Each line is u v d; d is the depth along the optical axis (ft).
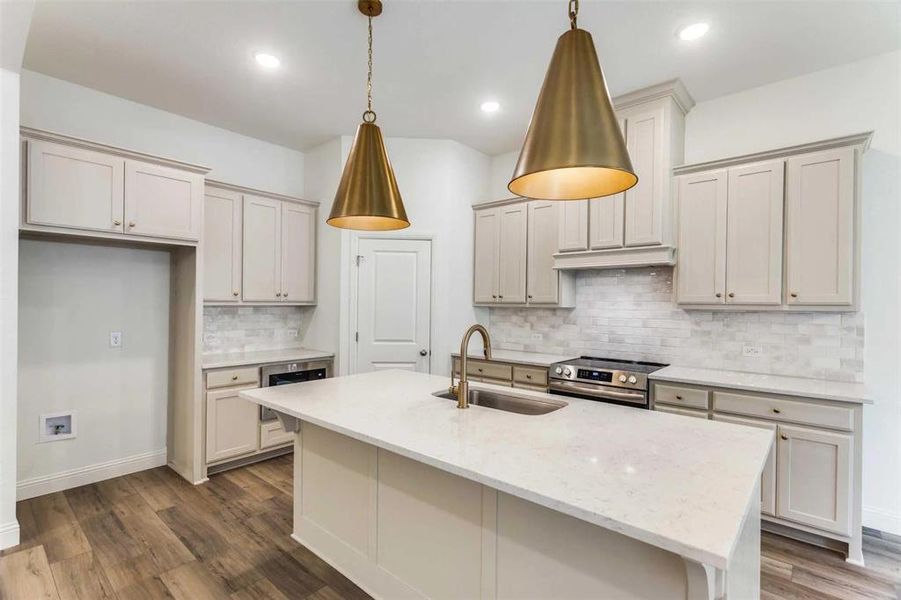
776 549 8.00
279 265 13.19
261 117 12.17
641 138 10.51
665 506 3.49
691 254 10.10
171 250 11.90
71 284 10.37
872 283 8.89
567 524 4.46
